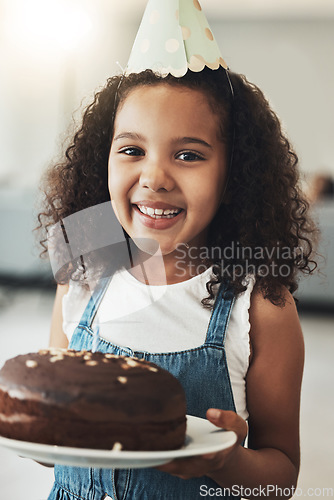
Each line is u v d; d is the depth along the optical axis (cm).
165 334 91
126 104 82
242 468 80
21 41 830
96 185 100
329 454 215
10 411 64
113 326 94
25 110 860
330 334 417
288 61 848
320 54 838
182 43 81
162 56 81
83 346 94
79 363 66
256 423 92
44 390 63
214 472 79
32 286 517
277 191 96
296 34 844
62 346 104
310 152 846
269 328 90
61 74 830
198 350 89
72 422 62
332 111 838
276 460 86
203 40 83
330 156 840
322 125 841
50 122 853
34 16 654
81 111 105
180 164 81
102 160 99
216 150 83
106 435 62
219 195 85
